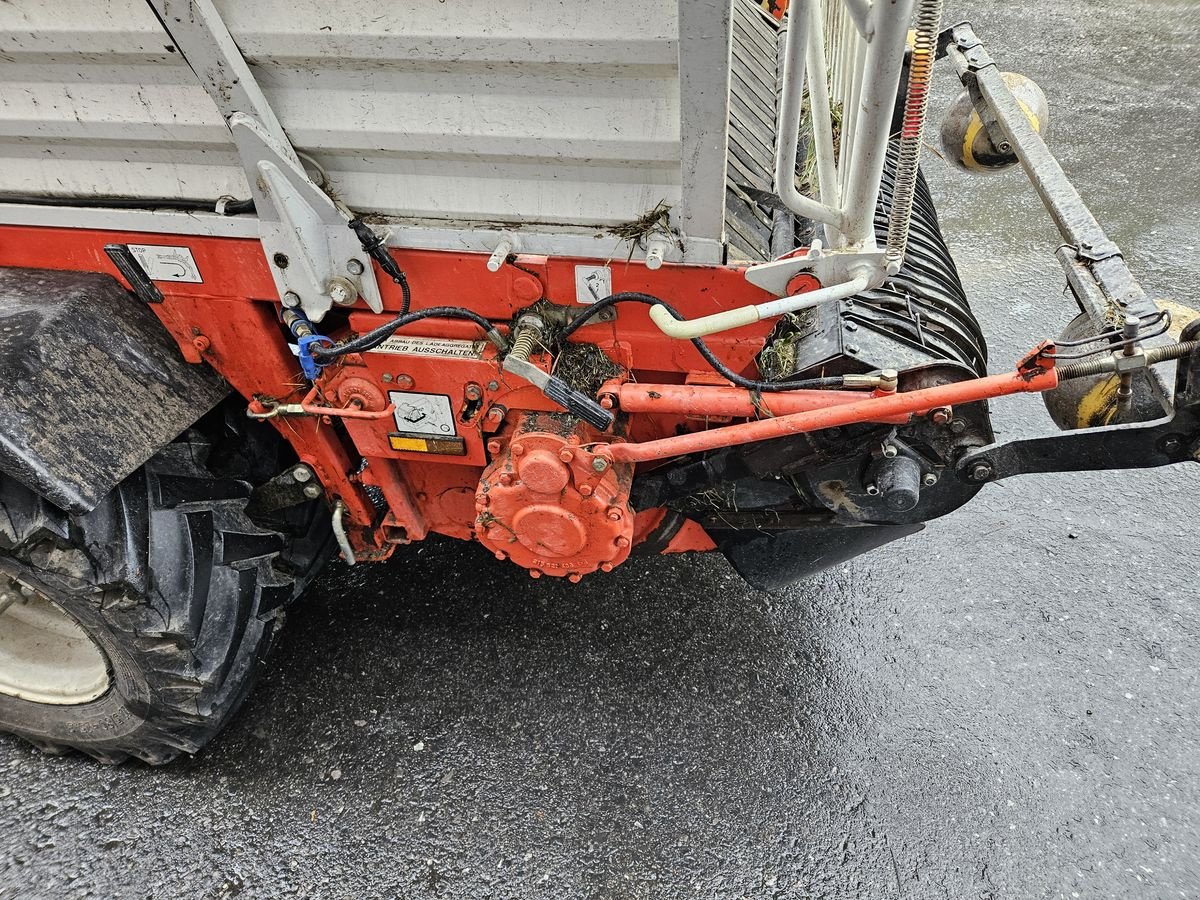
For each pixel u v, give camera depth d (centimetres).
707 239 131
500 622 244
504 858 190
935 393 131
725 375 144
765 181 191
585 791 203
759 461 160
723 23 102
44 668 197
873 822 199
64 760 209
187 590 175
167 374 163
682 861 191
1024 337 358
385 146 128
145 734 192
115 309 155
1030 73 587
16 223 151
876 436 148
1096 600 254
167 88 125
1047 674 233
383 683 227
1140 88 563
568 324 149
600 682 229
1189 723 221
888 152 241
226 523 186
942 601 255
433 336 155
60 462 142
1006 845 196
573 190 130
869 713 223
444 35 112
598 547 168
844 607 253
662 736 216
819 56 124
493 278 144
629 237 133
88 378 148
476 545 268
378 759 209
